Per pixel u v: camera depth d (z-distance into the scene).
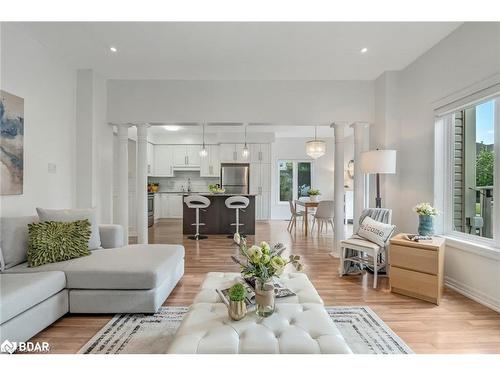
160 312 2.48
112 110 4.50
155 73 4.25
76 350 1.92
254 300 1.77
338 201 4.56
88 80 4.10
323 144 6.54
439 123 3.38
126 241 4.64
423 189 3.62
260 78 4.43
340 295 2.91
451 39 3.11
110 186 4.66
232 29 3.06
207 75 4.32
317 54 3.62
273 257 1.72
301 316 1.61
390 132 4.15
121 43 3.36
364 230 3.47
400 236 3.09
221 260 4.17
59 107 3.72
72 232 2.74
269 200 8.47
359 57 3.70
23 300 1.88
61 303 2.29
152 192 7.80
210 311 1.69
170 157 8.62
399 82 4.14
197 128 7.86
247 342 1.38
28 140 3.18
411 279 2.85
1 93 2.79
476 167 3.03
